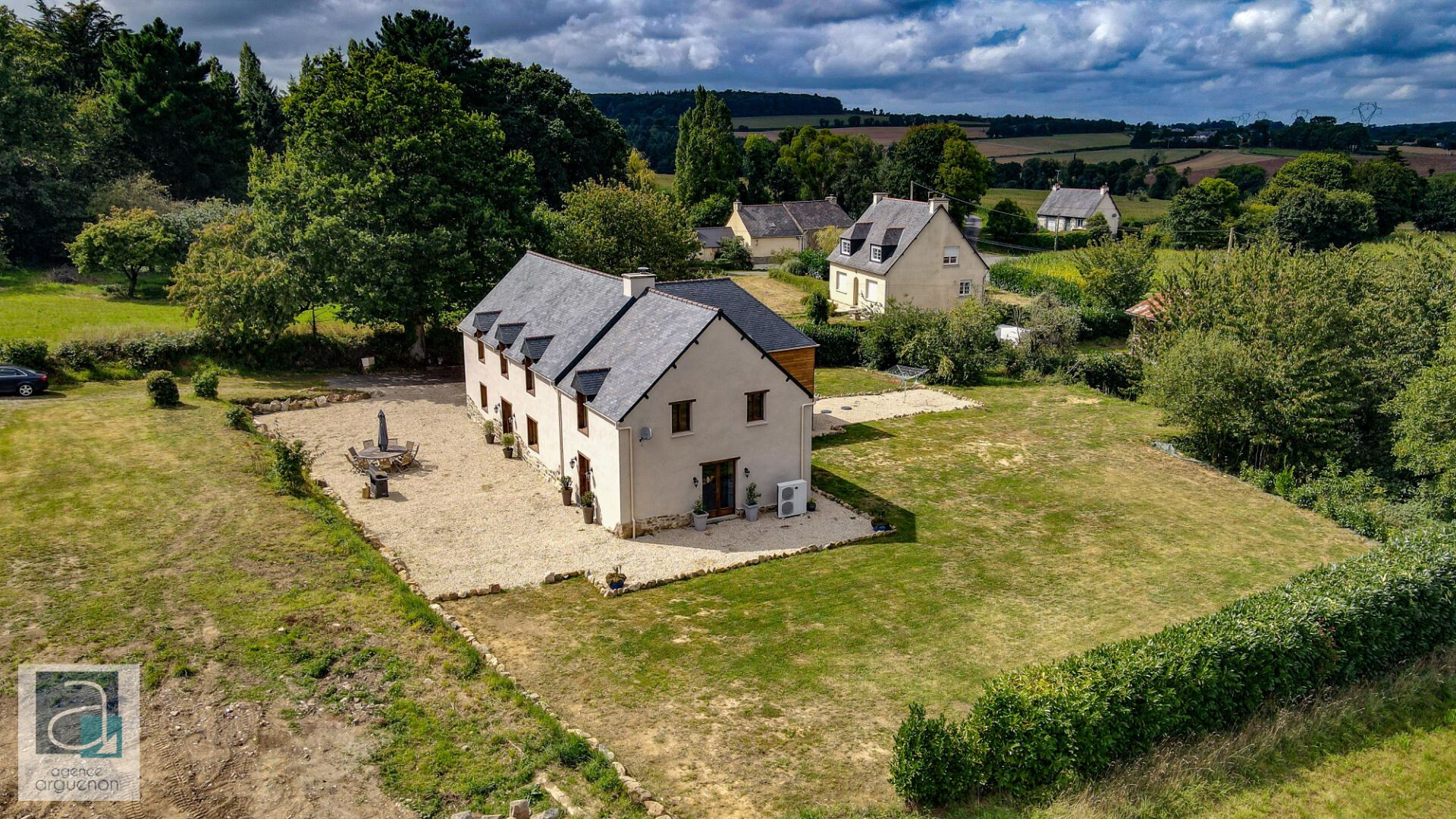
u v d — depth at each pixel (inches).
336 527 1159.6
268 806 620.4
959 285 2795.3
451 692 787.4
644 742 753.6
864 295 2859.3
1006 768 663.1
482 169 2095.2
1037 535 1279.5
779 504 1326.3
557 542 1211.9
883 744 757.3
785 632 973.2
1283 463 1560.0
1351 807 682.2
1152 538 1279.5
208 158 3508.9
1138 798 660.7
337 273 1879.9
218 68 4301.2
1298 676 804.6
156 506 1175.6
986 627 996.6
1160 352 1787.6
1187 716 732.7
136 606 896.3
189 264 1964.8
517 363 1488.7
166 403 1649.9
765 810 659.4
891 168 4512.8
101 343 1870.1
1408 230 4426.7
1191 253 3784.5
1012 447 1685.5
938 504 1396.4
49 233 2881.4
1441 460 1296.8
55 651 799.7
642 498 1233.4
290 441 1578.5
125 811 601.9
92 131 3132.4
